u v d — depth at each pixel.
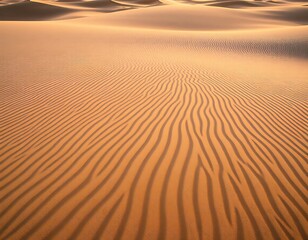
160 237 2.71
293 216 3.03
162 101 6.42
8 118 5.37
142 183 3.46
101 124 5.11
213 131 4.91
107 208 3.04
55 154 4.08
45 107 5.94
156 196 3.24
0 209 3.01
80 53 12.17
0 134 4.72
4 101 6.26
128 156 4.04
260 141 4.61
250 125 5.25
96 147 4.29
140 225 2.84
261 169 3.82
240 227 2.86
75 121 5.24
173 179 3.54
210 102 6.47
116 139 4.54
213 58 12.98
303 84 8.67
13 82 7.61
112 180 3.50
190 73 9.35
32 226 2.80
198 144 4.43
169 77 8.67
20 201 3.12
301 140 4.72
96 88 7.29
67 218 2.90
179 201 3.18
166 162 3.90
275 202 3.22
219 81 8.48
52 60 10.48
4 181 3.46
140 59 11.42
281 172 3.77
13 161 3.90
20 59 10.50
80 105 6.07
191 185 3.44
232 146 4.40
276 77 9.52
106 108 5.91
